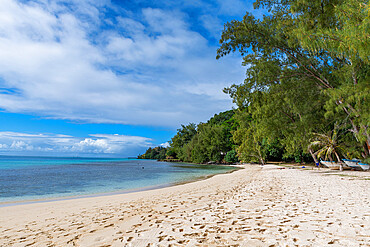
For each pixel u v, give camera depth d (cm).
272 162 5022
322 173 2020
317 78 1616
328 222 461
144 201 906
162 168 4750
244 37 1636
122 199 1030
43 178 2405
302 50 1633
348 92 1191
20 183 1958
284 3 1536
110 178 2466
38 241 450
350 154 2495
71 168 4438
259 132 2508
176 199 902
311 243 348
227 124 7944
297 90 1847
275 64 1684
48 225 599
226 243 370
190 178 2383
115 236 449
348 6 799
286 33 1495
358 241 347
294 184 1258
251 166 4631
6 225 628
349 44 773
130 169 4309
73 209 834
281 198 805
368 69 1380
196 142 8088
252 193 962
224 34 1656
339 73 1434
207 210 652
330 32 916
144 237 427
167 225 505
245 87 1691
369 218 484
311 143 2538
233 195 941
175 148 10406
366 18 690
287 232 409
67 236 473
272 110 2017
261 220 504
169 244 380
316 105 2025
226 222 502
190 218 559
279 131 2345
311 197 804
